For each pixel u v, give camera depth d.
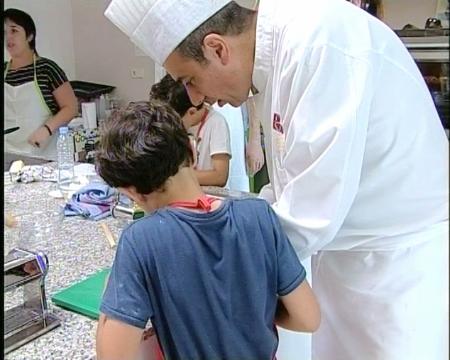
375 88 1.01
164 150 0.92
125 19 1.14
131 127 0.94
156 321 0.90
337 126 0.94
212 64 1.08
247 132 2.40
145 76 3.91
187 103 2.00
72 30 4.13
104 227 1.67
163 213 0.91
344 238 1.13
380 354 1.18
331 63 0.96
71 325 1.08
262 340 0.94
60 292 1.21
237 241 0.90
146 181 0.92
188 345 0.90
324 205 0.97
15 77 2.82
